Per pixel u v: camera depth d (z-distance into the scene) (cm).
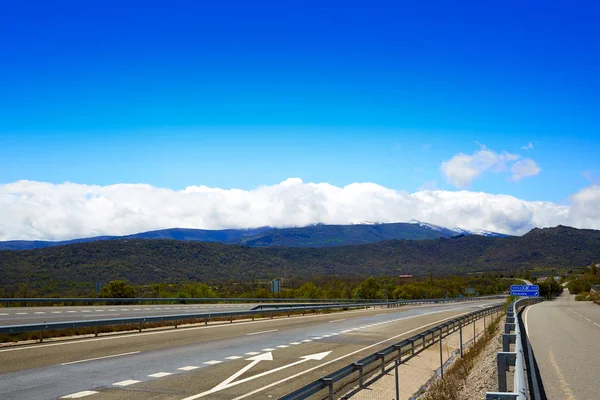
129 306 4650
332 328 3116
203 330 2694
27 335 2011
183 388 1241
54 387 1191
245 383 1337
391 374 1666
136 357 1673
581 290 17962
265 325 3203
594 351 1847
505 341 1182
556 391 1146
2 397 1088
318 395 1301
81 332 2242
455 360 1970
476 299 12281
